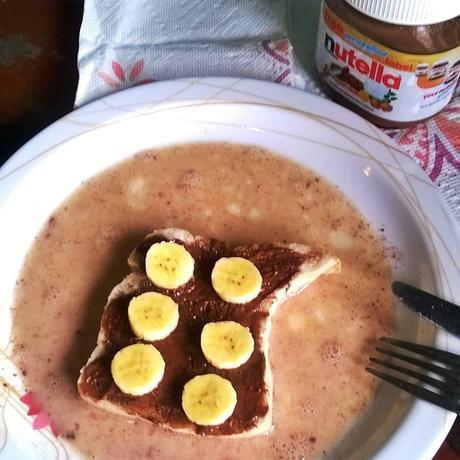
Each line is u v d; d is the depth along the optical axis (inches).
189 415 12.8
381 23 14.6
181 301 14.1
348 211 15.8
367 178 15.8
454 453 13.1
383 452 12.4
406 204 15.2
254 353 13.5
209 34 18.6
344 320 14.5
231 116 16.5
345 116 16.1
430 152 16.5
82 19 18.7
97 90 17.5
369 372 13.9
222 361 13.2
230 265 14.2
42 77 18.2
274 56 17.9
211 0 19.2
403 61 14.9
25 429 13.2
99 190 16.1
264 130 16.5
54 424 13.3
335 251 15.4
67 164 15.9
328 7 15.6
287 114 16.3
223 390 12.9
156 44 18.4
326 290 14.9
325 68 16.9
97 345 13.9
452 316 13.6
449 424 12.6
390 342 13.9
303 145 16.3
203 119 16.5
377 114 16.5
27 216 15.4
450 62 15.1
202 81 16.5
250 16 18.8
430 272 14.4
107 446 13.2
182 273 14.2
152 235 15.0
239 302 14.0
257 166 16.4
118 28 18.5
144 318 13.5
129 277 14.5
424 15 14.1
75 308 14.7
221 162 16.5
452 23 14.5
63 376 13.9
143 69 17.8
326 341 14.3
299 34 18.7
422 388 12.9
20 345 14.2
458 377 13.0
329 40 16.1
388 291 14.8
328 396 13.7
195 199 16.1
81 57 17.9
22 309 14.7
